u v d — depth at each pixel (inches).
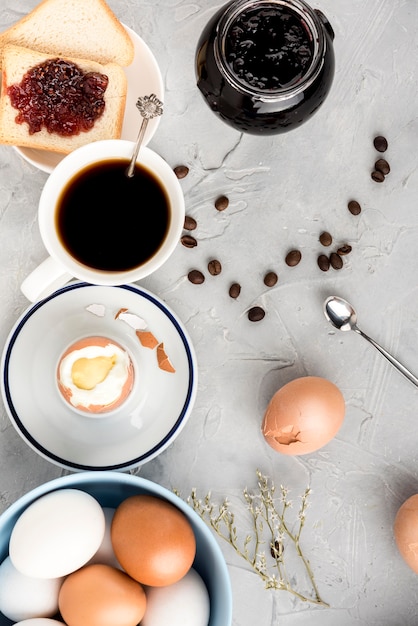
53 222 26.5
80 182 26.6
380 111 30.2
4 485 29.5
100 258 26.8
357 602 30.2
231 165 30.0
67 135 28.0
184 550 26.4
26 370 28.8
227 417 30.0
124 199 26.9
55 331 29.0
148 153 26.3
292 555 30.1
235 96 25.6
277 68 25.1
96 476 26.7
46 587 26.8
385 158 30.3
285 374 30.1
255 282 30.1
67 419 29.0
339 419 28.4
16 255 29.7
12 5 29.5
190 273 29.7
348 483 30.2
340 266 29.8
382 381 30.2
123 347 28.6
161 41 29.8
